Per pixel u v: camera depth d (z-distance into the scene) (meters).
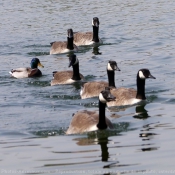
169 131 21.33
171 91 27.38
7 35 44.09
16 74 32.44
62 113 24.55
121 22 46.75
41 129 22.48
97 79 30.94
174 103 25.34
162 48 37.56
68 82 30.23
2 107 25.75
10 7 54.66
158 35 41.59
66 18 49.09
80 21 47.91
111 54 37.31
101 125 21.52
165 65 32.81
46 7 53.84
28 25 47.09
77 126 21.92
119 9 51.69
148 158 18.50
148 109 24.70
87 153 19.34
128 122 22.88
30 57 38.12
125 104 25.59
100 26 45.84
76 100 26.89
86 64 34.78
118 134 21.36
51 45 39.69
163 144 19.86
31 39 42.75
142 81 25.56
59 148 20.00
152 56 35.44
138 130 21.72
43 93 28.44
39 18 49.47
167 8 51.19
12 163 18.69
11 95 28.14
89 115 22.17
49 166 18.20
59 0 57.09
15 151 19.91
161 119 23.06
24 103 26.42
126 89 26.28
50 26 46.59
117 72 31.91
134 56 35.97
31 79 32.03
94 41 40.97
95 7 52.97
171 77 30.00
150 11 50.28
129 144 20.05
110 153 19.22
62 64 36.03
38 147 20.23
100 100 21.48
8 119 23.91
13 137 21.61
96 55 37.47
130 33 43.09
